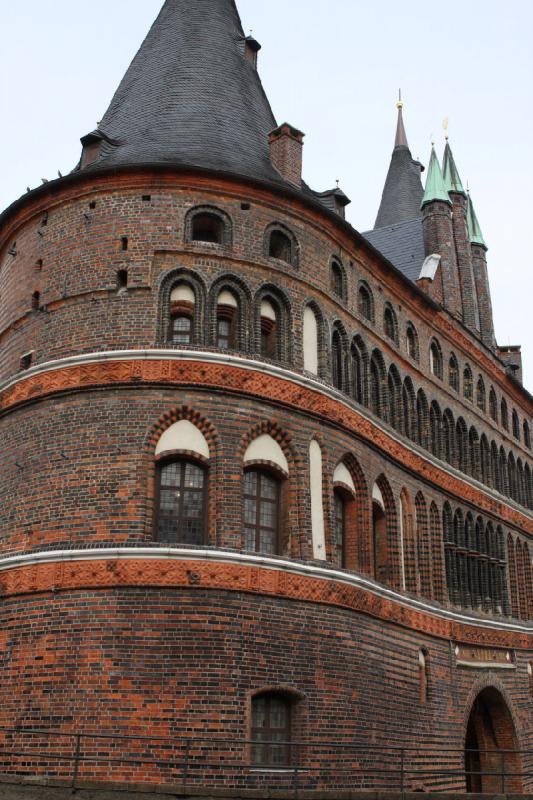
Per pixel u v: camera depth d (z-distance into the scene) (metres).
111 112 34.78
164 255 28.41
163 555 24.92
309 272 30.67
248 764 24.16
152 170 28.97
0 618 25.86
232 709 24.30
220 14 36.72
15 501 27.33
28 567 25.64
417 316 38.66
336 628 27.38
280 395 28.22
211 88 33.41
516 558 44.84
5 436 28.70
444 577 36.66
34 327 29.36
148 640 24.39
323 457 29.11
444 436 39.34
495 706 40.34
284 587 26.22
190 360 27.11
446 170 47.06
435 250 43.69
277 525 27.89
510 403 47.97
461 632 36.66
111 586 24.77
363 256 34.16
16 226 31.61
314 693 26.14
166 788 20.98
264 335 29.72
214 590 25.08
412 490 35.28
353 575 28.34
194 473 26.88
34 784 21.14
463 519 39.66
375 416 32.66
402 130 57.19
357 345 33.22
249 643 25.14
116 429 26.53
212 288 28.39
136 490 25.88
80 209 29.52
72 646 24.53
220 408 27.08
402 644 31.67
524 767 40.25
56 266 29.36
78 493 26.17
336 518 30.38
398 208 53.75
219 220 29.41
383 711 29.16
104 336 27.70
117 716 23.75
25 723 24.38
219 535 26.02
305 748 25.41
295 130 32.78
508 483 45.88
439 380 39.56
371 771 25.28
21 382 28.44
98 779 23.22
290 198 30.48
